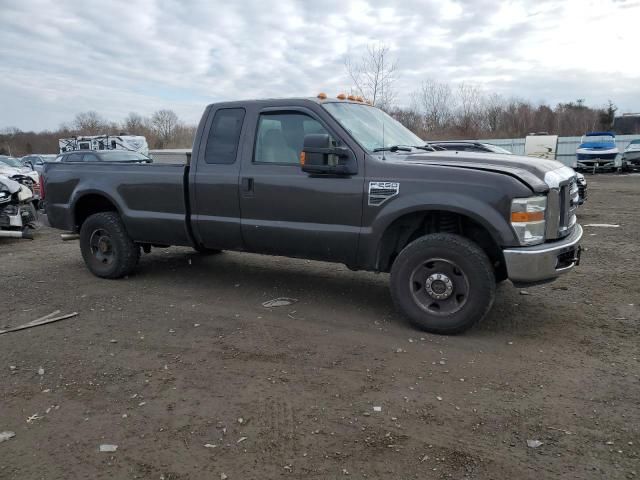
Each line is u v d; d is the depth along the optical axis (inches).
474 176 163.5
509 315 191.6
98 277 256.4
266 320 190.9
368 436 115.1
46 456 110.0
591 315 190.1
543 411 124.2
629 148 1087.6
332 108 196.5
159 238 232.5
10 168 758.5
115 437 116.5
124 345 169.3
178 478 102.0
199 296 222.8
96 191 244.7
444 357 155.9
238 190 205.0
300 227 193.5
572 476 100.4
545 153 1157.7
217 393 135.9
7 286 243.9
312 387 138.3
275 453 109.3
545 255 159.3
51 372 150.0
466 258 164.6
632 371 144.3
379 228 177.3
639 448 108.8
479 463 105.0
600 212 481.4
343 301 212.7
